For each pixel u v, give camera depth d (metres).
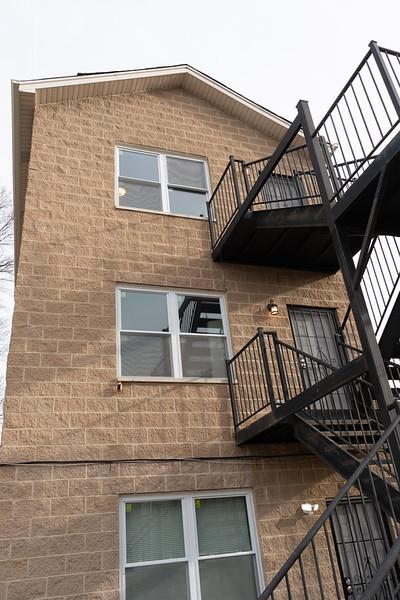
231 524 5.82
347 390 6.18
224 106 9.45
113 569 5.08
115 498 5.41
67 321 6.25
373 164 4.34
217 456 6.05
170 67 8.98
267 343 7.13
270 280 7.72
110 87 8.48
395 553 3.02
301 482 6.21
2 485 5.09
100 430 5.71
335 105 5.11
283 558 5.72
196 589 5.30
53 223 6.89
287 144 5.89
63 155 7.57
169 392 6.24
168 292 7.09
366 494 4.17
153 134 8.55
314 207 5.58
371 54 4.62
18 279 6.29
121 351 6.40
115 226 7.22
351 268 4.62
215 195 8.27
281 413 5.27
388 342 5.08
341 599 5.65
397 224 4.96
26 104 7.88
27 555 4.87
